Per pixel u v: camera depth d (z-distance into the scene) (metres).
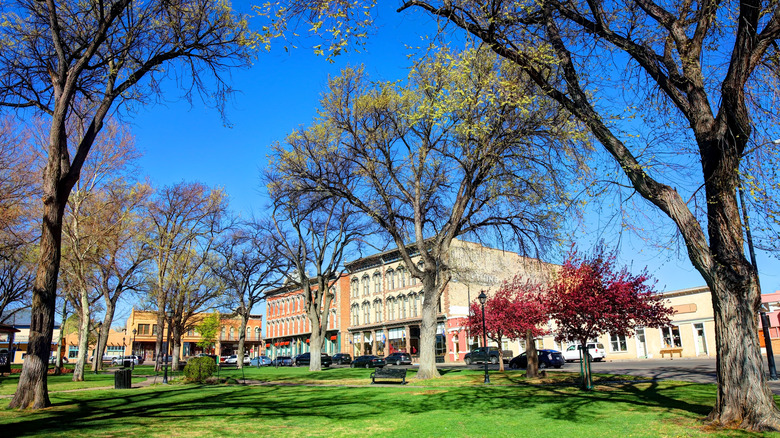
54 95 13.99
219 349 89.62
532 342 22.62
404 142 22.44
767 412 8.30
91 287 33.88
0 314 34.16
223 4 14.78
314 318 35.78
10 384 24.42
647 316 15.94
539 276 23.11
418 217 22.98
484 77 14.53
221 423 10.41
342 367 46.59
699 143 9.45
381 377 22.12
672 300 38.75
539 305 22.20
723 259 8.91
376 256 57.84
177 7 13.98
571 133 12.91
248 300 44.09
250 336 92.19
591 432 8.61
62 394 17.91
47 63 14.05
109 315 29.38
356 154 23.47
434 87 16.55
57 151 13.47
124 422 10.55
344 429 9.56
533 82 12.54
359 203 23.78
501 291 28.55
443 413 11.51
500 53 10.89
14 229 24.70
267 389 20.08
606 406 11.64
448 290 51.03
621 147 10.05
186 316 41.84
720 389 8.95
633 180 9.91
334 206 33.41
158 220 31.86
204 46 14.83
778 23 8.44
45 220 13.37
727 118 8.78
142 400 15.57
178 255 32.59
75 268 26.16
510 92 12.77
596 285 15.94
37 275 13.37
